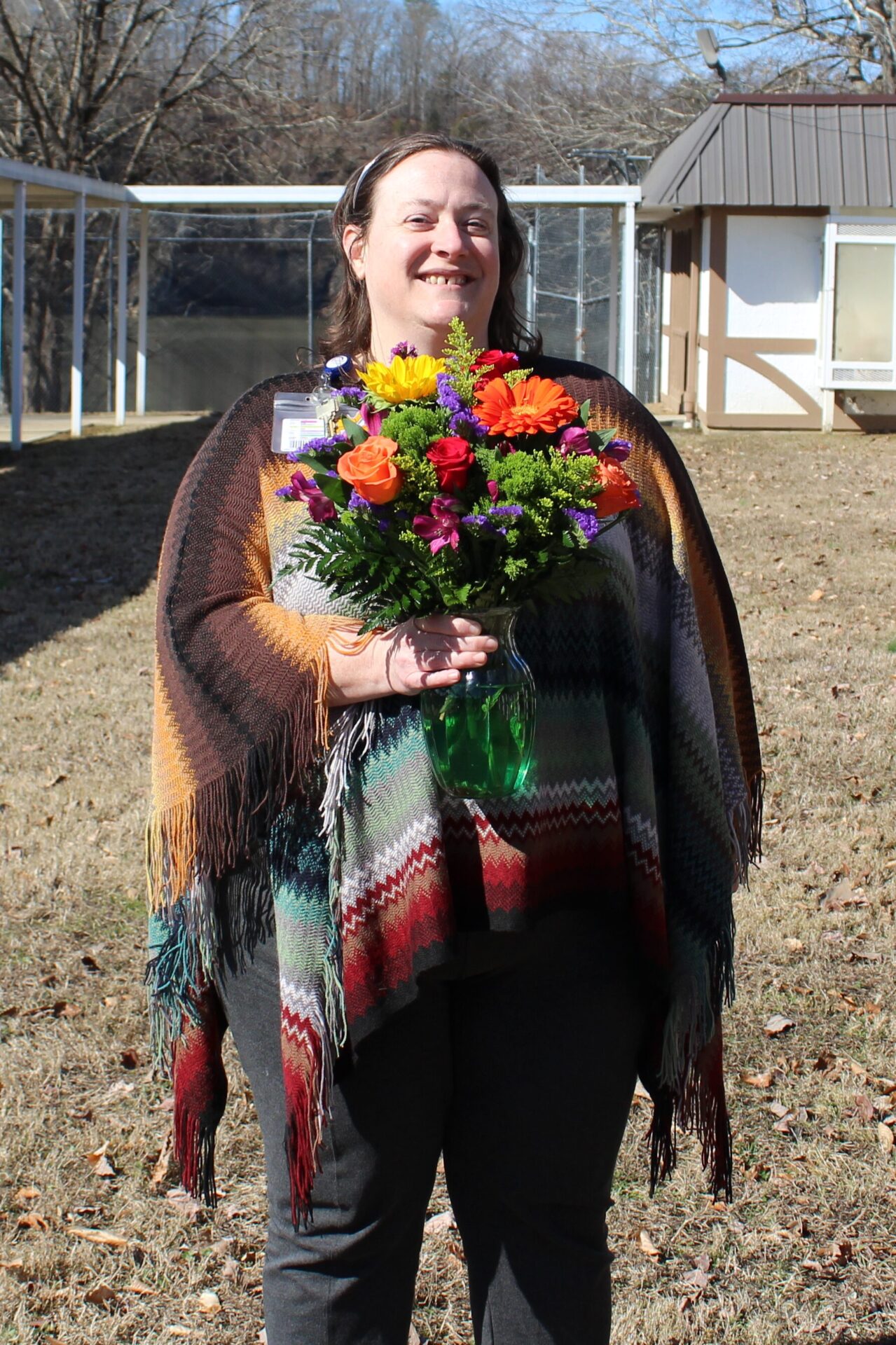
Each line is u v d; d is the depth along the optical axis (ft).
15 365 51.47
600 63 98.63
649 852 6.10
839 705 22.13
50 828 17.65
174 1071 6.86
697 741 6.41
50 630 27.96
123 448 53.72
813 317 55.06
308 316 73.51
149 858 6.06
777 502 41.91
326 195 54.03
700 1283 9.43
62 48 81.97
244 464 6.18
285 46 92.99
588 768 6.02
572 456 5.40
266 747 5.59
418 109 109.91
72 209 67.51
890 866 16.06
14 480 46.55
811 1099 11.59
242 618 5.84
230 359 74.23
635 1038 6.29
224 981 6.28
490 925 5.77
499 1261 6.14
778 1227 9.99
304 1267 6.05
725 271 54.80
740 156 53.06
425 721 5.65
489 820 5.76
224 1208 10.39
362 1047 5.87
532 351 6.96
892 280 53.57
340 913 5.80
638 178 75.31
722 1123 6.63
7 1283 9.52
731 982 6.57
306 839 5.87
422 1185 6.11
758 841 7.29
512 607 5.52
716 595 6.75
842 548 35.45
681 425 58.29
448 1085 6.07
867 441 53.72
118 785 19.25
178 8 86.22
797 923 14.60
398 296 6.24
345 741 5.76
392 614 5.47
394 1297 6.15
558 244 68.23
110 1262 9.78
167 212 67.67
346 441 5.57
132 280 80.48
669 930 6.44
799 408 55.93
